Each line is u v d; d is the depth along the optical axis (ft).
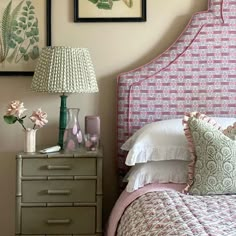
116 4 8.55
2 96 8.62
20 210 7.29
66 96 8.04
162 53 8.43
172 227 4.87
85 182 7.32
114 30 8.63
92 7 8.55
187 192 6.53
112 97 8.70
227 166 6.38
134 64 8.66
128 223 5.91
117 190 8.69
